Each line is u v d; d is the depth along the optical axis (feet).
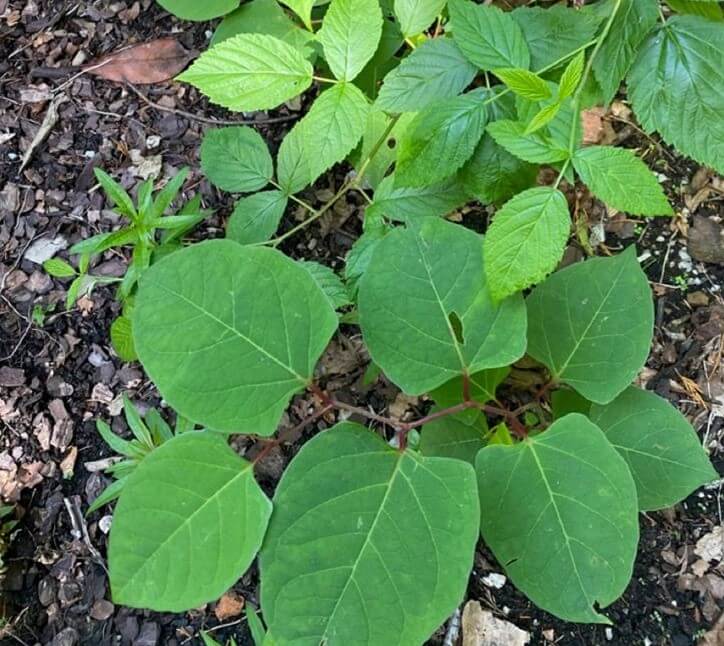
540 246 1.34
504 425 1.51
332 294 1.62
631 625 1.63
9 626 1.69
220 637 1.67
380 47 1.75
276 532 1.24
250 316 1.28
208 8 1.88
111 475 1.80
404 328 1.36
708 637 1.61
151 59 2.10
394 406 1.79
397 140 1.71
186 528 1.22
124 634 1.69
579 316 1.47
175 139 2.03
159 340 1.25
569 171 1.47
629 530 1.25
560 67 1.60
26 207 2.00
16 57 2.13
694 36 1.54
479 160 1.60
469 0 1.60
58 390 1.86
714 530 1.69
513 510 1.31
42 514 1.78
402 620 1.20
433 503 1.24
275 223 1.77
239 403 1.28
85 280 1.84
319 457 1.27
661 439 1.47
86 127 2.06
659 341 1.82
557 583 1.27
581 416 1.33
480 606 1.65
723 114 1.53
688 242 1.87
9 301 1.93
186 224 1.71
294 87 1.56
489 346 1.35
